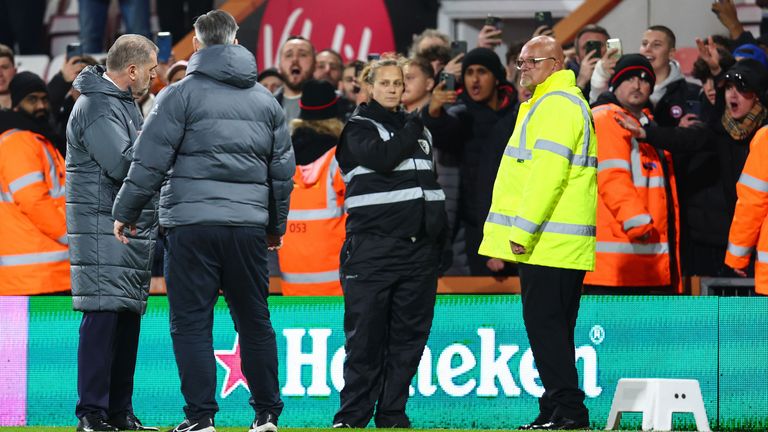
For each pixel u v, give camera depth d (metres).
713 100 30.05
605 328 26.61
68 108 32.19
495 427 26.56
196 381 19.16
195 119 19.17
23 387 26.91
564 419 22.45
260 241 19.62
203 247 19.20
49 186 29.31
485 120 29.61
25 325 26.94
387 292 24.44
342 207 28.61
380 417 24.59
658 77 30.80
